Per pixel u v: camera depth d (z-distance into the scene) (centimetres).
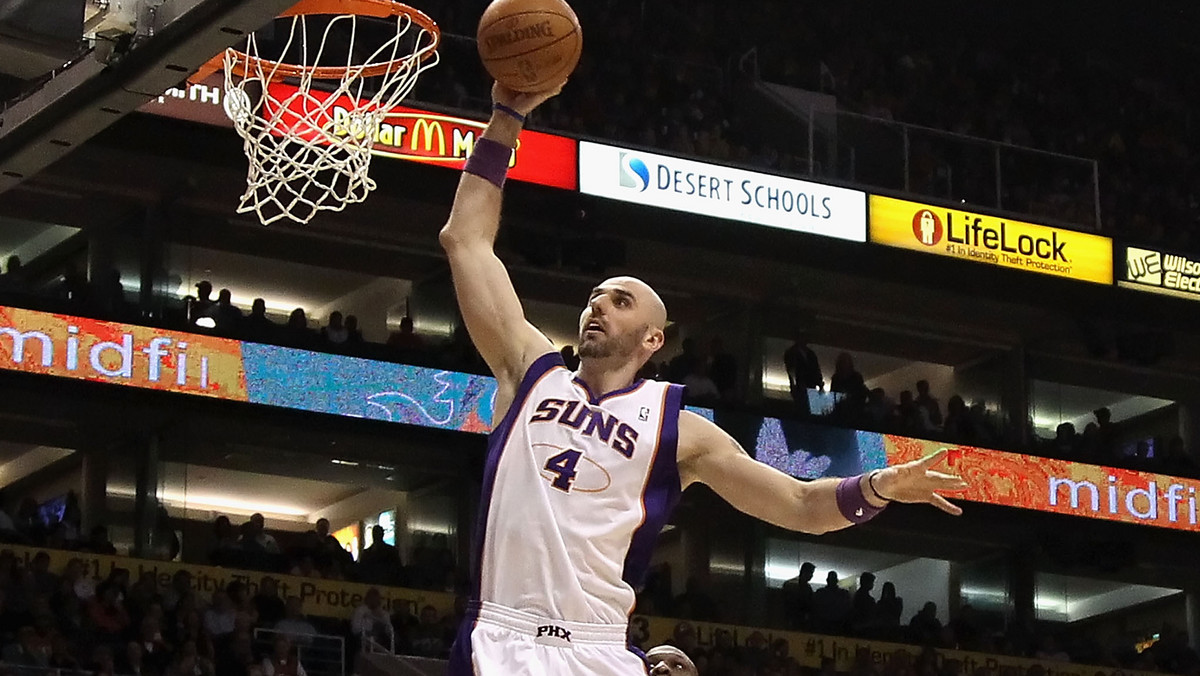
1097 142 4491
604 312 695
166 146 3338
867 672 3634
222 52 1282
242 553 3247
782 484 679
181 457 3669
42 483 3691
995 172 4147
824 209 3716
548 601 638
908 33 4666
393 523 3947
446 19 3716
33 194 3509
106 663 2667
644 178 3556
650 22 4222
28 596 2823
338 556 3359
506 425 674
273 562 3266
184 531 3731
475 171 724
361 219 3734
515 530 648
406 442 3678
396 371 3497
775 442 3775
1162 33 4778
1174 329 4272
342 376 3438
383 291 3972
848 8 4575
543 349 694
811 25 4491
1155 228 4325
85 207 3559
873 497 661
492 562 650
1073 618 4506
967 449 3925
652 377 3750
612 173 3522
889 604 3831
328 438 3647
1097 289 4056
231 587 3106
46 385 3180
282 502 3956
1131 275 4000
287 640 2898
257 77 1366
